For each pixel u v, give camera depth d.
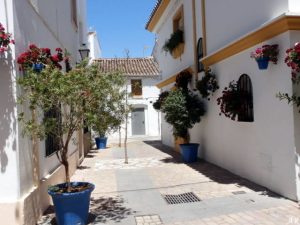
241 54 8.11
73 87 4.95
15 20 5.23
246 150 8.16
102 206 6.73
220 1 9.48
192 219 5.68
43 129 5.20
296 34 6.15
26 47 5.82
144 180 9.13
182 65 13.95
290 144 6.25
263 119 7.19
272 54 6.45
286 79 6.25
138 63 29.30
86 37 19.05
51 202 7.07
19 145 5.20
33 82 4.99
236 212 5.87
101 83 5.29
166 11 15.83
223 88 9.35
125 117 5.85
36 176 6.02
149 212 6.21
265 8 7.03
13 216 5.04
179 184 8.35
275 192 6.86
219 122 9.99
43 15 7.22
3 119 5.16
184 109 11.29
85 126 5.40
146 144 20.64
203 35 10.82
